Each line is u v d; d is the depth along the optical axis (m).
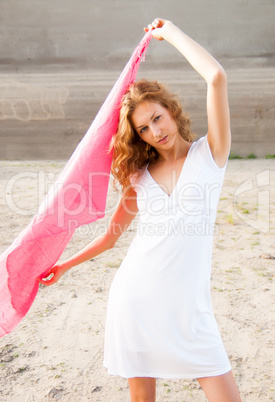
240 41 13.15
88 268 5.24
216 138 2.34
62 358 3.65
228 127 2.34
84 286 4.82
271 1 13.00
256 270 5.08
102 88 12.91
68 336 3.95
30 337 3.94
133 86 2.39
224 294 4.58
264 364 3.52
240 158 11.94
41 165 11.18
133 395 2.49
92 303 4.48
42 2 13.28
